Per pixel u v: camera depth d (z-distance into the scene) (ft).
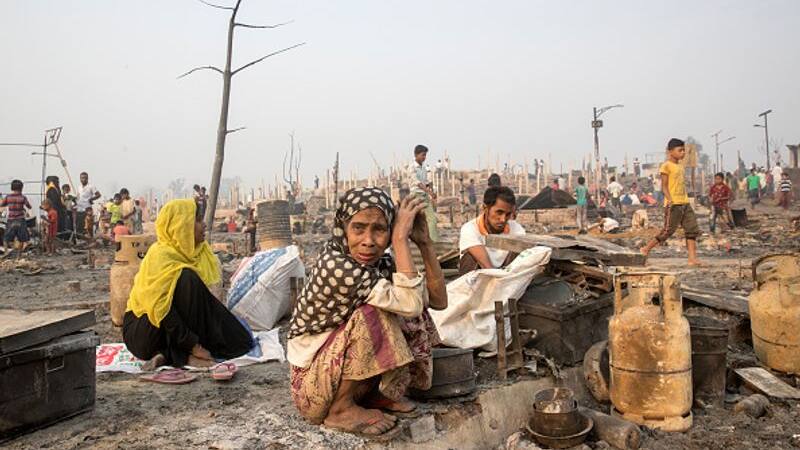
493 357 14.73
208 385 14.12
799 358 14.32
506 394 13.08
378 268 11.27
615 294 12.87
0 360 10.42
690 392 12.44
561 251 15.08
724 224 65.16
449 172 139.13
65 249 59.67
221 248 61.26
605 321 15.39
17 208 55.21
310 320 10.80
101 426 11.37
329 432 10.69
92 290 32.14
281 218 43.04
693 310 18.20
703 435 12.05
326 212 115.03
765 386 13.92
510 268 14.64
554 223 80.02
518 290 14.61
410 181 39.47
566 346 14.39
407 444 10.86
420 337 11.26
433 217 31.14
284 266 19.93
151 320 15.26
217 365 15.37
